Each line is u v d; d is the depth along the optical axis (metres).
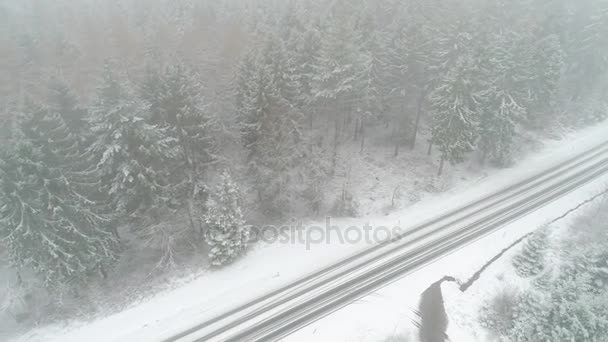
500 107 35.09
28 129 19.61
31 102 19.73
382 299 24.27
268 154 28.45
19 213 19.75
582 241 28.17
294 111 30.81
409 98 37.41
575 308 20.59
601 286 22.94
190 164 26.34
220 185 26.95
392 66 35.12
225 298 24.67
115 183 22.28
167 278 26.03
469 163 39.78
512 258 27.48
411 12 43.44
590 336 19.86
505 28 42.84
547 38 38.84
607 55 44.62
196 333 22.30
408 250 28.45
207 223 26.41
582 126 46.22
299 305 23.95
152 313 23.69
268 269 27.02
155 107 25.19
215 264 26.61
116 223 25.56
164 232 25.94
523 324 22.02
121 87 20.97
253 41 38.22
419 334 22.23
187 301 24.48
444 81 33.38
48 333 22.56
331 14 43.47
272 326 22.58
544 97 40.38
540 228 26.88
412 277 25.95
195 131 25.70
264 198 31.53
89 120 21.33
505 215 31.97
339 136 41.06
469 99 32.81
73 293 24.45
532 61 38.28
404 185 36.09
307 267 27.14
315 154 36.28
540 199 33.88
